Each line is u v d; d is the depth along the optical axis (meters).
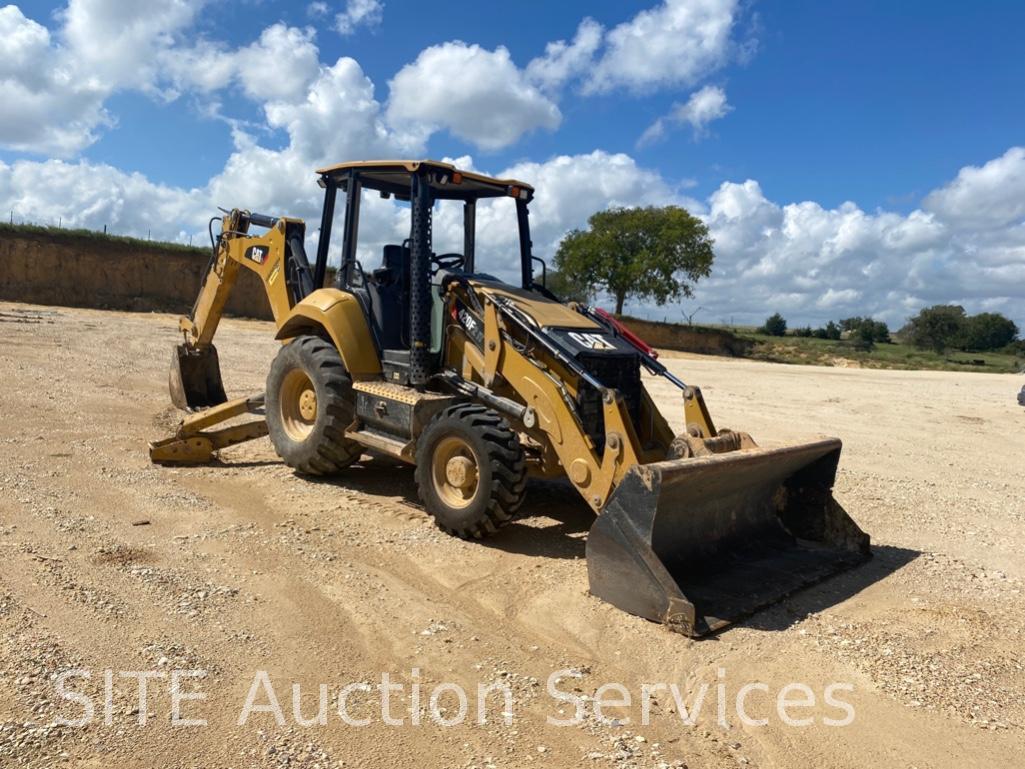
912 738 3.67
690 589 5.16
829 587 5.62
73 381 12.55
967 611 5.26
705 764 3.37
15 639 3.92
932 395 20.08
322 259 8.12
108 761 3.07
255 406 8.54
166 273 37.12
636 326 55.41
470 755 3.31
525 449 6.45
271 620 4.47
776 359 56.69
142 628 4.21
